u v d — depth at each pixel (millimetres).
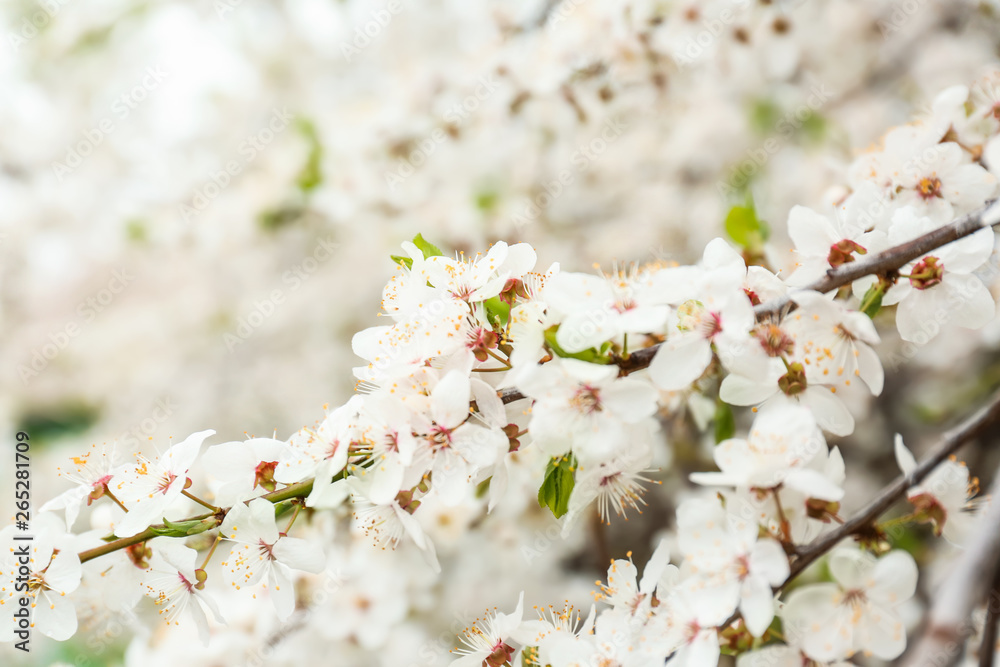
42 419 909
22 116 875
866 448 701
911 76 662
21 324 913
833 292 365
